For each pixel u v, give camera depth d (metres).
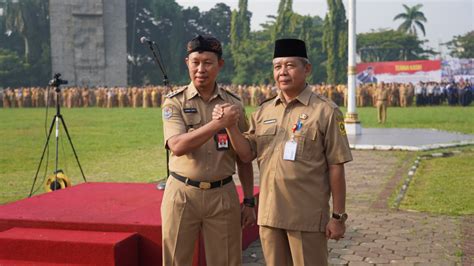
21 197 7.10
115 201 4.61
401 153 11.67
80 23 49.56
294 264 2.92
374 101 34.06
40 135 16.33
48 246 3.57
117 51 50.69
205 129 2.88
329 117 2.84
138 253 3.77
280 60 2.88
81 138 15.36
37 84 54.19
